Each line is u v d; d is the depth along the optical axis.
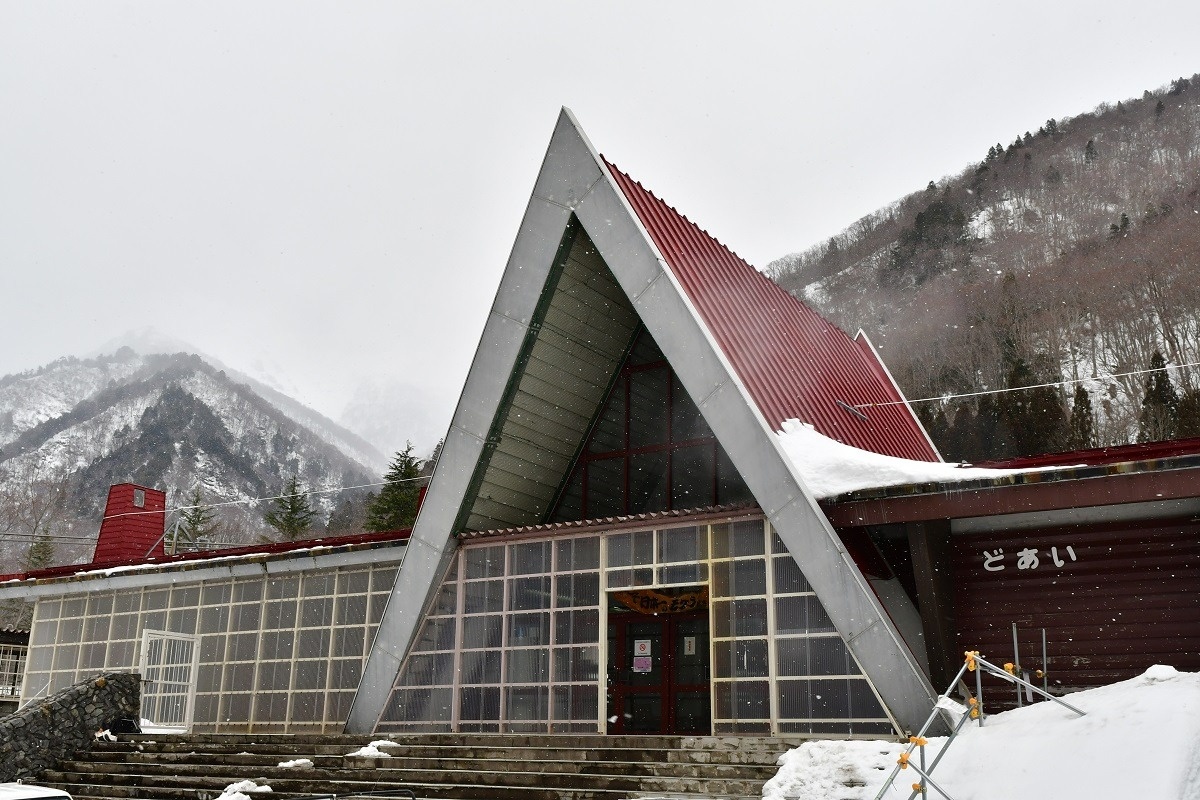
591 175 16.39
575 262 16.83
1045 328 78.69
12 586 24.86
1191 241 76.94
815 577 13.84
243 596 21.55
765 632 14.38
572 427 18.36
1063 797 9.33
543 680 16.17
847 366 22.17
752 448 14.54
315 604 20.53
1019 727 11.19
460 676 16.89
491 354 17.11
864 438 19.41
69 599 24.30
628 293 15.80
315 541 20.95
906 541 16.36
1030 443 57.53
